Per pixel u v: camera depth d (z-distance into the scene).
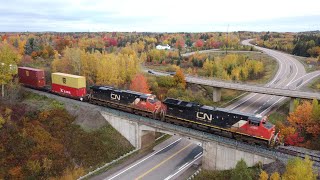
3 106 49.59
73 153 44.88
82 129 49.78
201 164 45.09
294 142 48.06
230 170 39.69
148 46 170.88
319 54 131.50
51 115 51.16
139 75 73.38
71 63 76.31
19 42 114.88
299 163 28.47
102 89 57.59
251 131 40.28
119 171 43.06
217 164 41.34
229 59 118.94
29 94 61.16
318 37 165.25
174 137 56.78
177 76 82.12
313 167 32.34
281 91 68.75
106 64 72.94
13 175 38.53
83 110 53.59
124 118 50.69
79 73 74.44
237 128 41.69
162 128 46.53
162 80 81.94
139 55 135.12
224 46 174.62
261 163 36.66
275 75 101.25
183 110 47.56
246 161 38.25
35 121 48.53
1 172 38.41
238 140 41.75
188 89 82.94
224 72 101.75
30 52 107.31
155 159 47.19
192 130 43.41
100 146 47.56
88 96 59.97
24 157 41.09
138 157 47.91
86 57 75.94
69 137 47.47
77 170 42.53
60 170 41.66
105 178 41.06
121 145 49.66
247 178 33.50
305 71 104.44
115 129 52.44
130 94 53.69
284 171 33.06
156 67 122.38
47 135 45.81
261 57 137.62
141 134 49.91
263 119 40.09
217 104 76.19
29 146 42.78
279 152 36.59
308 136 50.66
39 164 40.41
